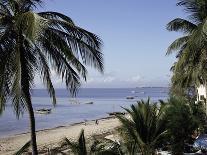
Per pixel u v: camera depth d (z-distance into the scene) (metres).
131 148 17.61
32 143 13.98
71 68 13.92
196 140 24.56
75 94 14.27
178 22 27.08
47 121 89.88
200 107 32.47
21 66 12.95
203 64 23.73
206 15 22.95
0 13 13.29
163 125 18.52
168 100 26.83
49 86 14.33
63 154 18.27
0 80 12.93
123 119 18.42
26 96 13.52
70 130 68.44
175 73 29.75
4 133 67.00
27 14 11.29
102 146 15.12
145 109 18.48
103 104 161.75
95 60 13.67
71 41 13.30
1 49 12.93
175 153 23.47
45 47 13.45
